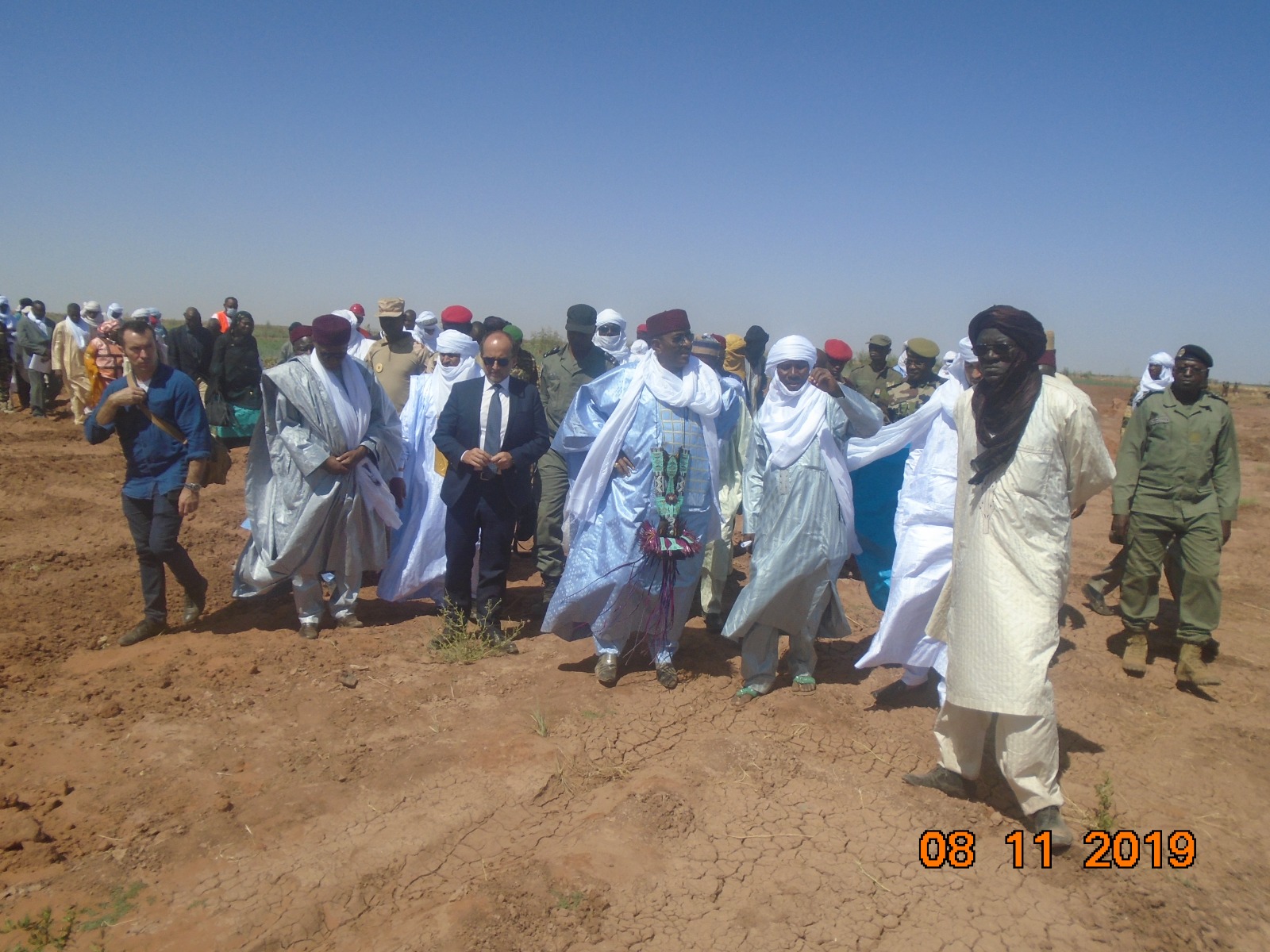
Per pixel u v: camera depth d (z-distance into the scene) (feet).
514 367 30.19
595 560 18.22
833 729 16.69
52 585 24.97
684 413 18.33
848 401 18.01
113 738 15.84
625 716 17.10
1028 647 12.70
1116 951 11.08
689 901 11.75
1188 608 19.48
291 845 12.96
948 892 12.02
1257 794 14.94
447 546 20.22
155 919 11.37
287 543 20.24
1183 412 19.47
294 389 20.22
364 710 17.11
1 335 62.08
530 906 11.46
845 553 17.81
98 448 49.03
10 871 12.14
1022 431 12.76
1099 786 14.76
